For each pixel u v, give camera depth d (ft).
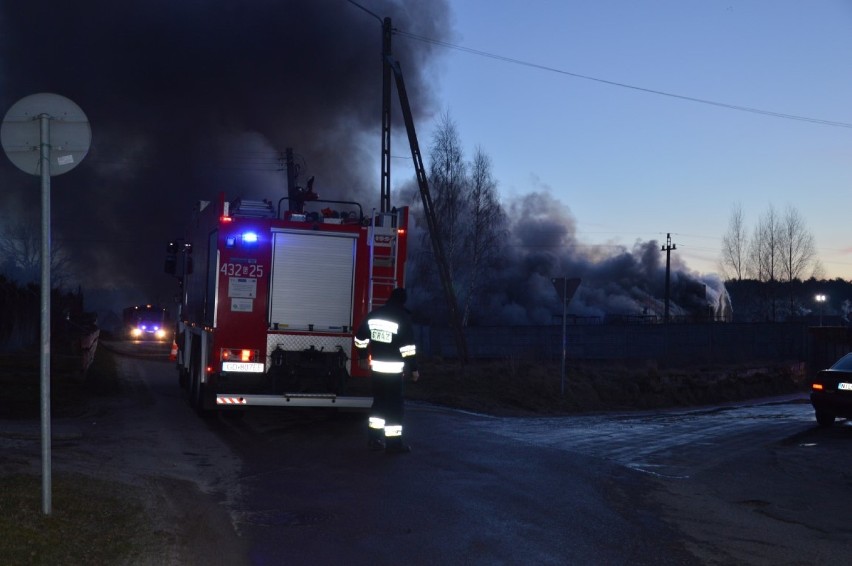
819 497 28.94
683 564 19.75
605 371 90.07
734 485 30.58
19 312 97.71
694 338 129.59
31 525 19.39
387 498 25.94
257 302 42.96
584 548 20.84
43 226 19.90
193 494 26.22
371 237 44.37
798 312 262.88
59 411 46.85
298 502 25.36
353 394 43.73
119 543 19.44
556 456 34.58
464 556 19.85
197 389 46.85
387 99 87.71
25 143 19.83
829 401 51.21
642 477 30.89
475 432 41.98
